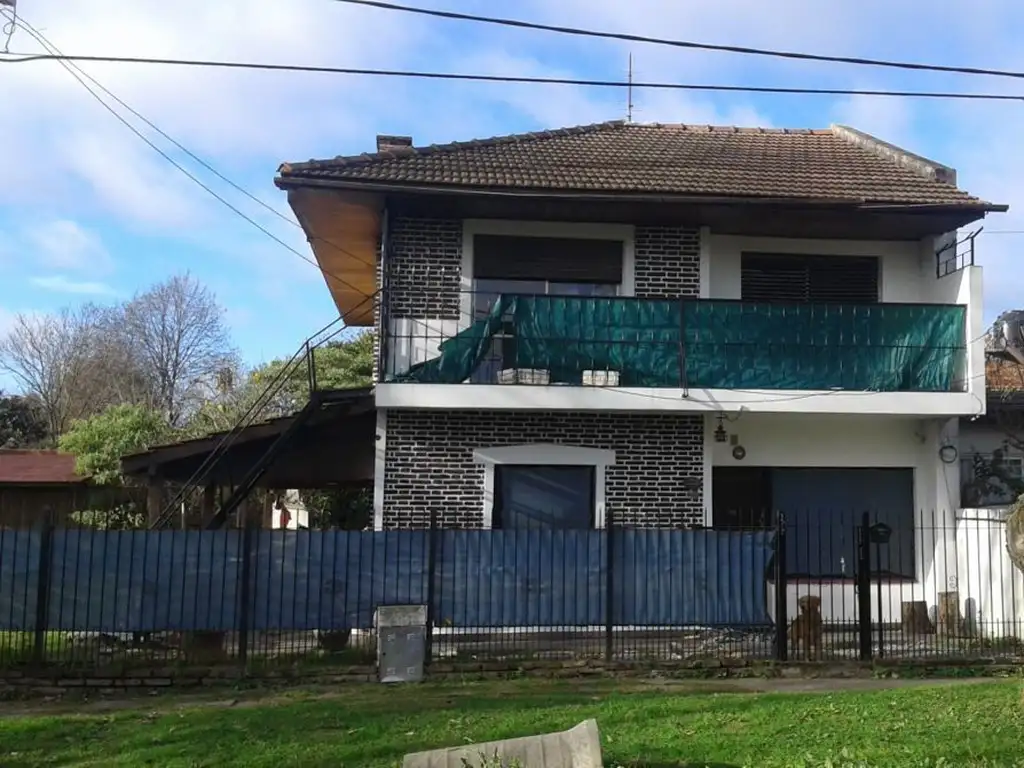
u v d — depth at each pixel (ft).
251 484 44.98
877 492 50.65
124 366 152.15
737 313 46.44
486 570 37.32
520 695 31.91
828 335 46.55
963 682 34.30
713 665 36.47
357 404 45.44
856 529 40.27
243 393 108.37
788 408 45.62
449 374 44.96
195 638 36.24
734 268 51.26
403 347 47.21
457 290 47.93
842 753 22.08
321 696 32.40
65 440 82.12
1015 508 31.09
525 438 46.78
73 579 35.63
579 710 28.63
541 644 38.50
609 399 44.83
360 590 36.83
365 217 49.16
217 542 36.35
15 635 35.37
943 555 47.78
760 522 48.98
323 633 37.50
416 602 36.96
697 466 47.55
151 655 36.09
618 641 38.70
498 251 49.16
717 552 38.17
